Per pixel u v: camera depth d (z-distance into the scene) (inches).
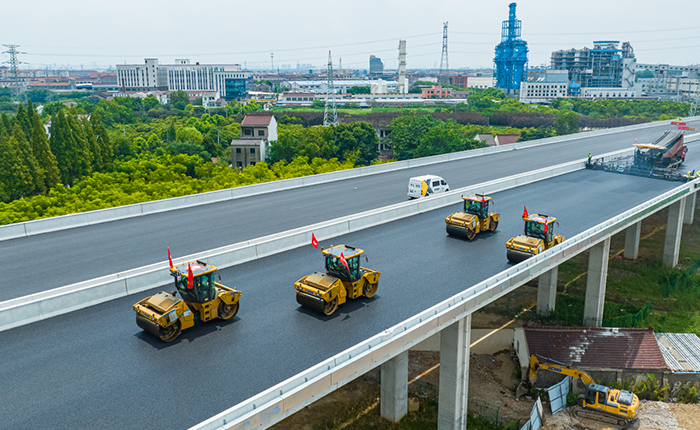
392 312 851.4
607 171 2107.5
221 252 1044.5
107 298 894.4
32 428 559.2
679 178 1888.5
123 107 6988.2
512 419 1023.6
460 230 1223.5
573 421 1029.8
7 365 685.9
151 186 2448.3
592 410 1042.1
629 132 3464.6
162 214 1473.9
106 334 774.5
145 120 6796.3
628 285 1673.2
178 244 1189.7
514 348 1270.9
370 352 690.8
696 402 1102.4
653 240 2069.4
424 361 1218.0
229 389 633.0
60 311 839.7
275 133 4409.5
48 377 658.2
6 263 1069.1
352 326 800.9
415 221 1403.8
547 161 2354.8
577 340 1156.5
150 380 652.1
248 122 4237.2
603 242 1317.7
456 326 863.1
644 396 1108.5
